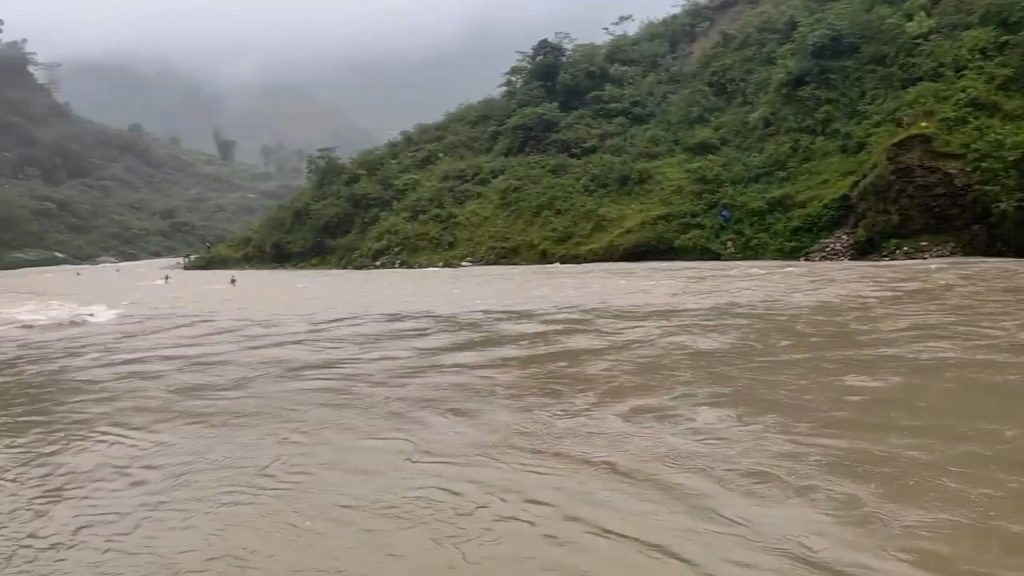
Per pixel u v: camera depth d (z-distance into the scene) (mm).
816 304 10930
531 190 40875
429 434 4973
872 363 6340
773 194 32031
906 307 9969
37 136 115812
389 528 3445
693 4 56000
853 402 5121
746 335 8273
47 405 6551
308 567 3102
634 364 6957
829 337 7812
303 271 40375
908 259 25250
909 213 26234
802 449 4203
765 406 5168
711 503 3535
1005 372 5738
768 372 6242
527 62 53406
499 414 5379
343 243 45812
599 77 49688
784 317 9586
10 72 127250
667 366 6762
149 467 4613
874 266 20328
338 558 3168
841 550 2992
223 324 12539
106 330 12219
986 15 32562
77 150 119500
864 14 38500
